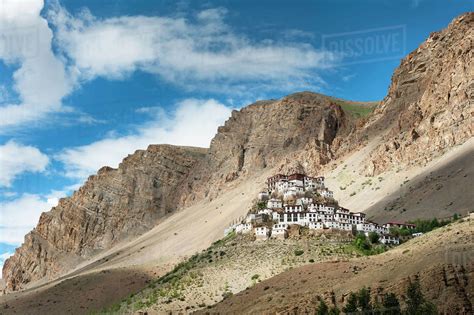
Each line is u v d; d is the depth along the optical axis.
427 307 178.62
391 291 195.00
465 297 181.00
